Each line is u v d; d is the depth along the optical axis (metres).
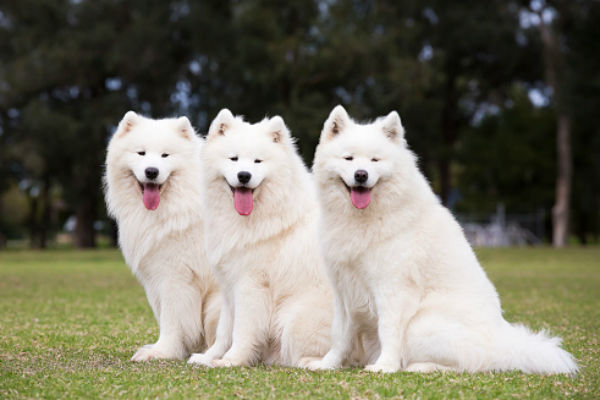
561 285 13.40
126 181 6.38
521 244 41.84
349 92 35.81
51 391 4.40
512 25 37.25
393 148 5.54
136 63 33.31
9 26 38.16
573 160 44.62
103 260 24.89
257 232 5.84
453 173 59.06
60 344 6.81
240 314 5.86
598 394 4.36
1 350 6.34
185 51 35.88
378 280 5.37
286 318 5.83
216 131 6.08
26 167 37.34
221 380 4.79
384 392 4.35
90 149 36.06
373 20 35.44
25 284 14.18
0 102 35.38
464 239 5.72
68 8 35.97
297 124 30.42
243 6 34.53
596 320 8.43
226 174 5.77
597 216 47.53
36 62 34.34
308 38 35.25
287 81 34.94
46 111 33.94
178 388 4.52
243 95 35.75
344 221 5.50
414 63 33.75
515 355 5.04
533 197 45.19
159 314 6.47
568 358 5.10
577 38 35.81
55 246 56.03
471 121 48.50
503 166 45.00
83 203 40.97
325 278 5.95
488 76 43.88
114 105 34.78
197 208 6.25
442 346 5.12
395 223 5.37
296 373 5.09
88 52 34.34
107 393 4.36
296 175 6.16
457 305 5.28
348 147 5.48
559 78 36.19
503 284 13.63
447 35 37.69
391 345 5.30
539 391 4.41
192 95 37.44
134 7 34.44
